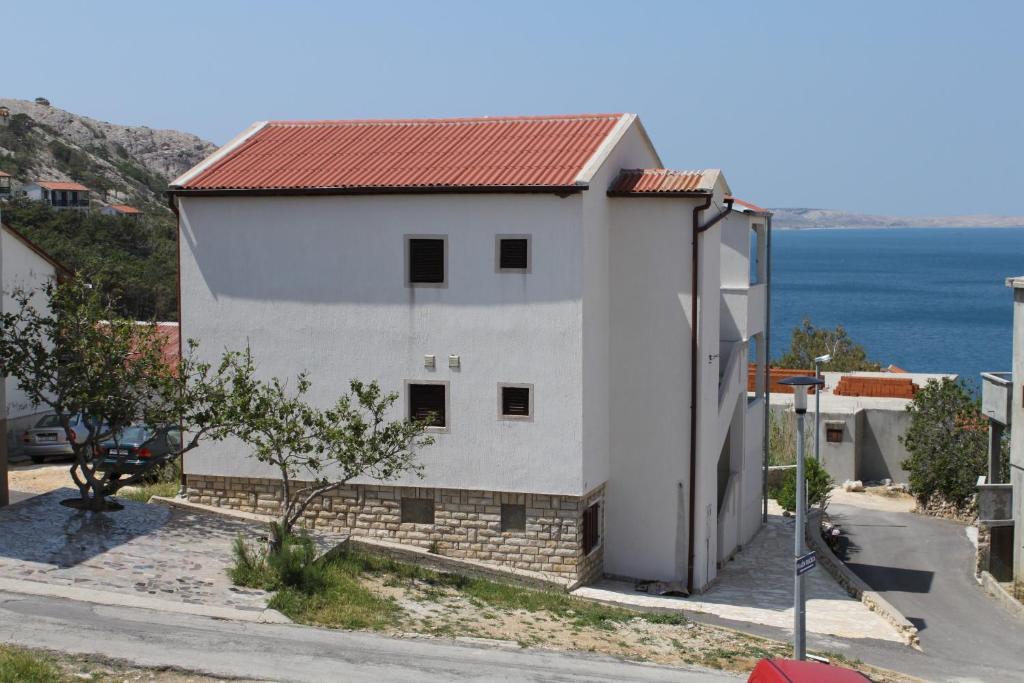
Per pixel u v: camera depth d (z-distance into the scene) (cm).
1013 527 2905
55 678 1416
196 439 2241
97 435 2264
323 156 2656
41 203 7900
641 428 2550
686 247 2486
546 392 2373
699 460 2528
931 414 3788
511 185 2342
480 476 2427
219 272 2559
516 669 1664
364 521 2508
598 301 2462
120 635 1627
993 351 14662
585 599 2308
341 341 2492
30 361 2162
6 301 3544
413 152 2628
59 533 2112
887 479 4278
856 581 2689
